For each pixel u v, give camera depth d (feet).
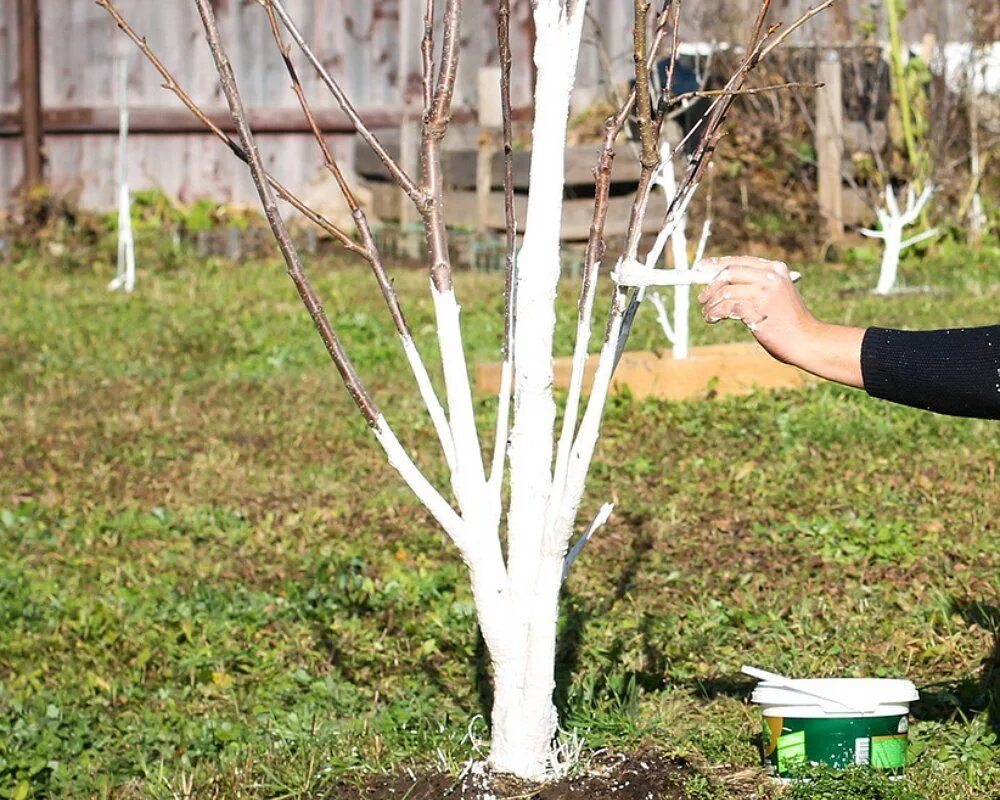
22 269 53.01
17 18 59.67
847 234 51.42
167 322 42.06
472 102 57.98
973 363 10.75
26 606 20.11
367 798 13.41
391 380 34.65
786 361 11.33
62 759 15.62
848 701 12.92
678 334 31.53
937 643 17.11
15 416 32.01
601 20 54.90
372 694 16.85
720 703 15.61
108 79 60.13
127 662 18.28
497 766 13.30
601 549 21.66
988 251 49.47
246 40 59.36
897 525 21.61
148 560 22.36
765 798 12.91
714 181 50.01
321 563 21.61
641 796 12.97
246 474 27.17
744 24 48.03
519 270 12.53
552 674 12.92
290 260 12.55
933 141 48.78
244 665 17.98
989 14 49.67
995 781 13.44
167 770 15.06
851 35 50.62
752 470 25.32
